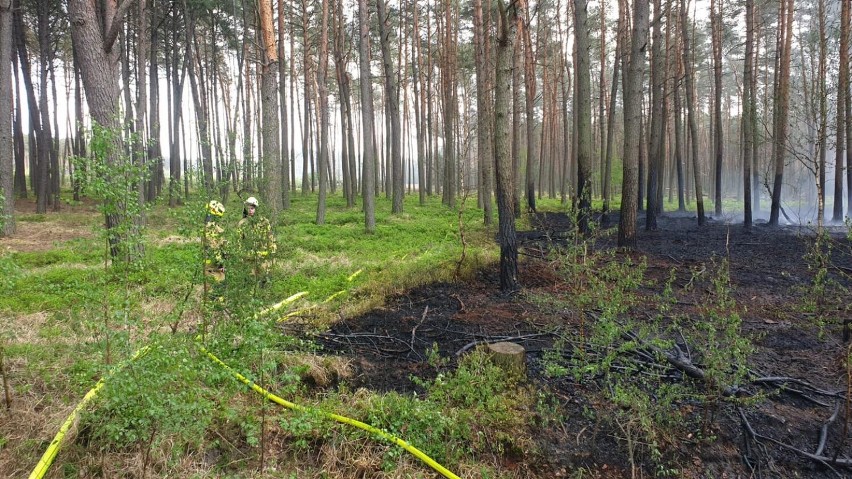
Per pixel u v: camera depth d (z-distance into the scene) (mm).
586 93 10852
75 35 6945
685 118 27891
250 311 3346
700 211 16406
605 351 4473
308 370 4246
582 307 4305
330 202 24734
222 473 3102
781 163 15367
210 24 22812
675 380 4246
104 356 3268
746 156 14945
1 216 3006
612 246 11367
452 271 7906
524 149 36875
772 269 9305
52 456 2895
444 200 24031
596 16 22422
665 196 39781
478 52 16406
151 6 20359
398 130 18797
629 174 10461
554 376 4355
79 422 3189
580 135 11000
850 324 5340
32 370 3822
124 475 2984
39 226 13469
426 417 3492
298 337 5258
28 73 20266
